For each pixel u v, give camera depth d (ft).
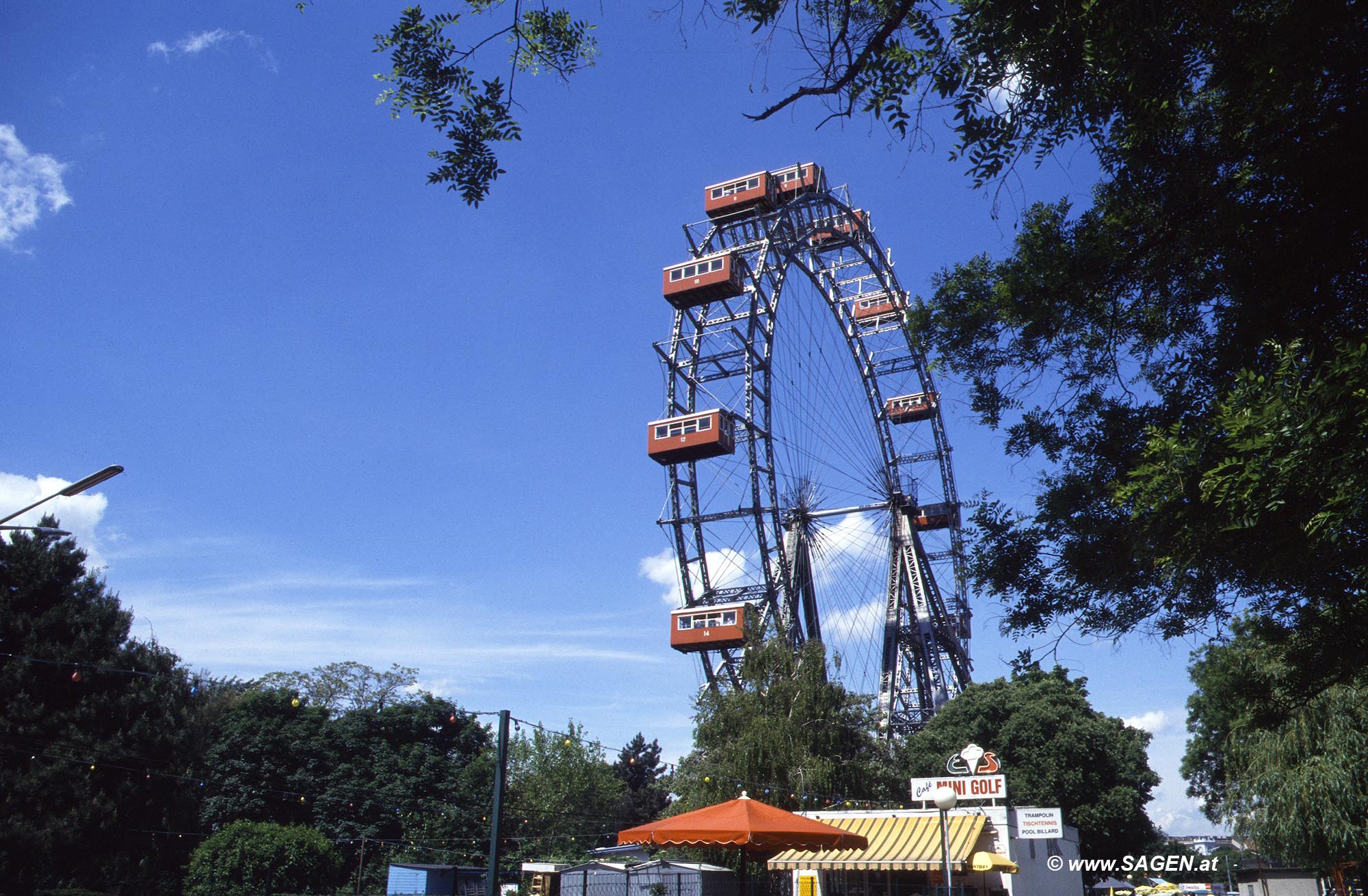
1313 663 41.29
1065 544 40.91
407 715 242.78
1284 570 33.09
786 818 67.21
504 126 33.94
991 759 114.11
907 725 224.33
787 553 214.48
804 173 220.43
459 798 232.94
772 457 208.85
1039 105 32.91
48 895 141.08
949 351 43.37
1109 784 192.95
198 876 165.07
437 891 176.76
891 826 114.52
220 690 237.45
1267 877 170.50
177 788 165.07
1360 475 24.43
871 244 239.09
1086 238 39.22
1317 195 32.78
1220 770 157.69
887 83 31.68
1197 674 129.08
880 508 240.32
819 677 163.02
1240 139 34.88
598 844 253.24
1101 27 30.66
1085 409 41.98
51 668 153.89
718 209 220.84
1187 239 37.19
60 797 146.51
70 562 165.37
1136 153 35.58
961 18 31.76
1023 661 42.37
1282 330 33.81
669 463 207.21
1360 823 75.82
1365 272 32.63
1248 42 31.14
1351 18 29.19
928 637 230.48
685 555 206.28
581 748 254.27
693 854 141.28
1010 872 105.70
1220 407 28.71
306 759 224.33
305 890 175.01
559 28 32.45
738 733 156.35
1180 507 31.37
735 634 189.37
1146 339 41.57
